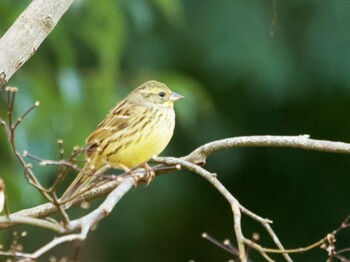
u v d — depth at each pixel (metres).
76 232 6.95
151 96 9.93
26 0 12.89
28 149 12.40
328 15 15.58
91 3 12.93
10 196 12.18
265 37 15.41
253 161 16.62
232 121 15.98
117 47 13.09
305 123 16.23
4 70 7.68
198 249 16.42
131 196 15.58
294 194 16.86
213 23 15.44
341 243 16.83
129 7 13.62
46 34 7.84
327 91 15.75
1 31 12.62
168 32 15.46
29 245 14.94
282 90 15.52
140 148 9.73
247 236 16.84
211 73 15.61
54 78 13.16
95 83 13.10
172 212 15.96
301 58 15.54
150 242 16.06
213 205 16.34
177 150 15.58
